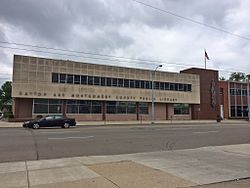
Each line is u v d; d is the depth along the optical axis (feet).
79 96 130.00
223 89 190.60
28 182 20.88
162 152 37.93
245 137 61.41
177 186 19.95
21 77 117.50
